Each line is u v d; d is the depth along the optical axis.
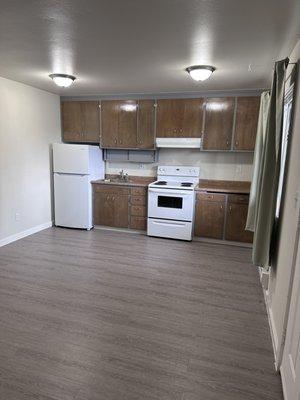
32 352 2.04
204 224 4.46
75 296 2.82
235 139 4.37
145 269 3.48
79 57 2.90
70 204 4.99
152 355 2.05
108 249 4.11
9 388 1.75
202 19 2.01
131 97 4.74
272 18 1.97
